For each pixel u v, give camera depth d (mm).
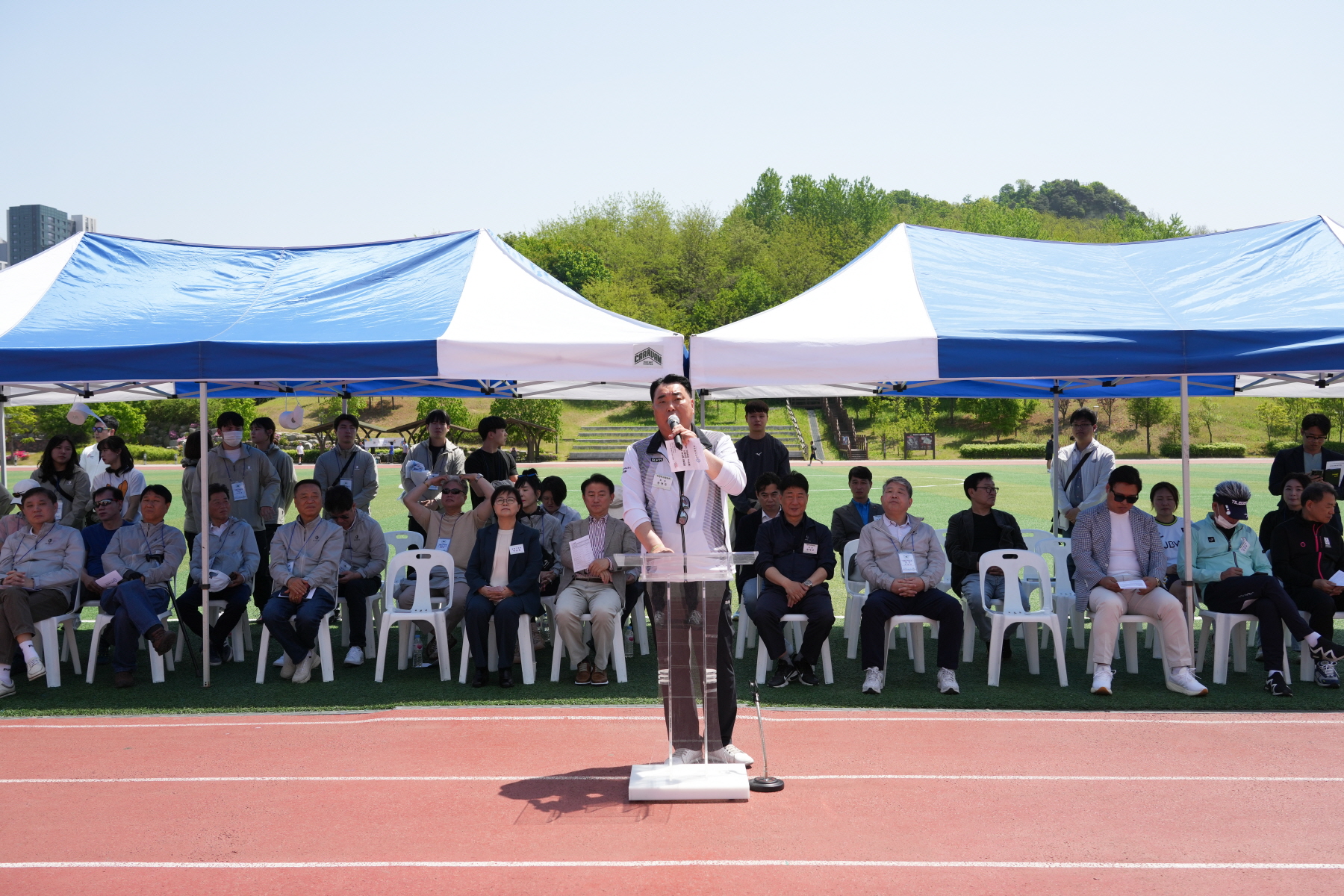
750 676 7879
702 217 90625
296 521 8172
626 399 12648
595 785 5355
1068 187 192125
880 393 11836
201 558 7773
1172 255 9461
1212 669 8109
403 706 7043
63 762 5840
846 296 8438
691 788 5090
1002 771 5555
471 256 9164
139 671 8281
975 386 11805
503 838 4637
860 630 8289
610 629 7676
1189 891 4062
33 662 7496
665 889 4086
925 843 4547
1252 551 8039
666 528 5211
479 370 7516
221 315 8227
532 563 7848
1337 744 6047
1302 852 4453
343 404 12742
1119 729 6402
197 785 5414
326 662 7793
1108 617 7316
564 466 40438
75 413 11016
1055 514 11000
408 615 7770
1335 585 7469
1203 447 44719
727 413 54344
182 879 4230
